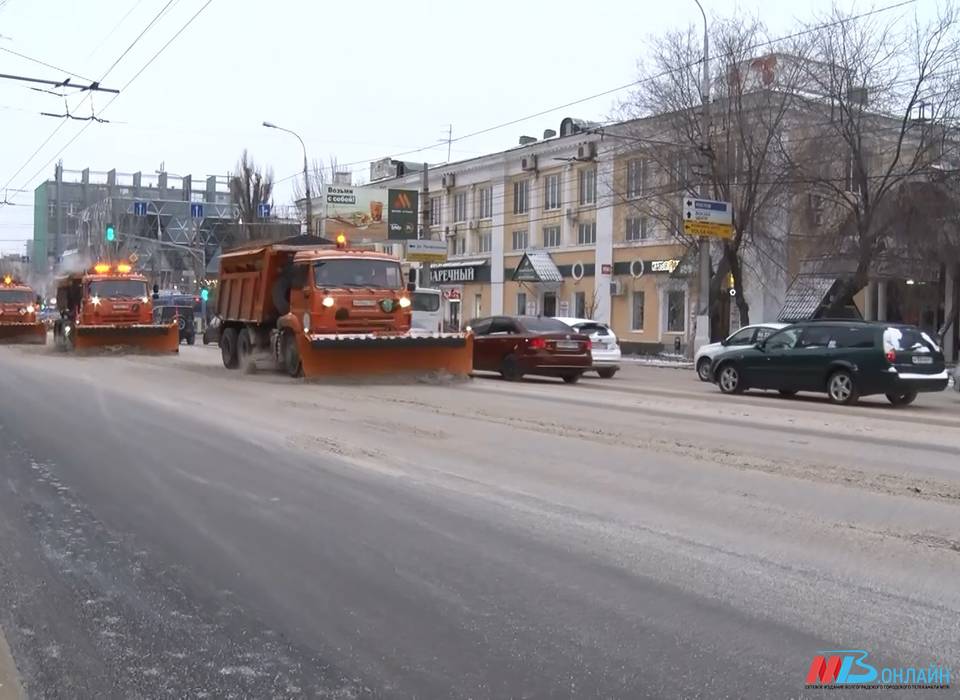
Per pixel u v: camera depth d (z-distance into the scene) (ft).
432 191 187.32
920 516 23.29
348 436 35.53
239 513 23.59
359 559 19.79
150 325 92.43
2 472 28.50
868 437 38.17
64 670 14.21
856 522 22.65
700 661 14.53
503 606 16.96
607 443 34.45
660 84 106.93
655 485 26.86
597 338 78.13
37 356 87.04
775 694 13.43
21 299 114.21
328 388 54.34
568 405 48.16
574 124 152.66
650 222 132.57
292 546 20.75
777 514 23.43
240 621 16.24
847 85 93.04
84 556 19.98
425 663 14.47
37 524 22.52
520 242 164.35
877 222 95.66
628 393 58.39
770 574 18.66
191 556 19.99
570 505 24.39
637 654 14.79
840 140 95.40
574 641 15.31
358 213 158.30
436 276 181.78
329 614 16.58
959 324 120.98
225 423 39.06
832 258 100.78
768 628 15.87
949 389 72.74
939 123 89.97
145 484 26.91
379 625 16.05
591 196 148.15
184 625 16.05
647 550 20.33
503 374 67.26
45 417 40.73
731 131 101.14
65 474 28.27
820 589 17.76
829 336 56.65
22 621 16.21
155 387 54.60
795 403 54.60
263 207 183.93
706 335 102.73
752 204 101.71
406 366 60.08
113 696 13.33
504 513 23.58
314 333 58.34
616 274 142.10
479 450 32.65
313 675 14.03
